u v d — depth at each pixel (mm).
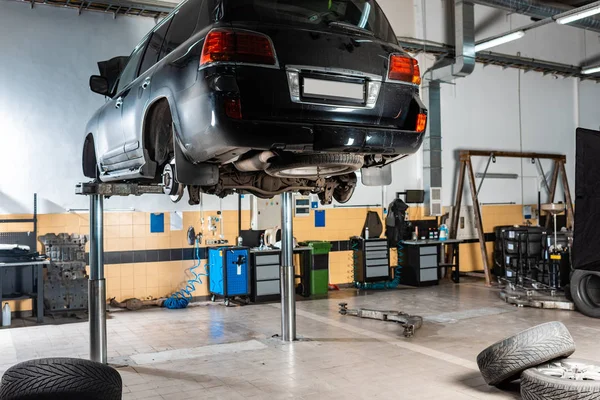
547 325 4250
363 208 10555
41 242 7867
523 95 12539
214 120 3047
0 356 5680
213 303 8766
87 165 5680
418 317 6863
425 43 10711
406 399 4195
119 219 8414
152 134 3998
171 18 3992
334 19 3422
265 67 3113
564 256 8766
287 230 6090
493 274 11898
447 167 11445
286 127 3158
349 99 3348
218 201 9148
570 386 3666
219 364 5188
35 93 7898
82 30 8188
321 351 5625
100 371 3557
